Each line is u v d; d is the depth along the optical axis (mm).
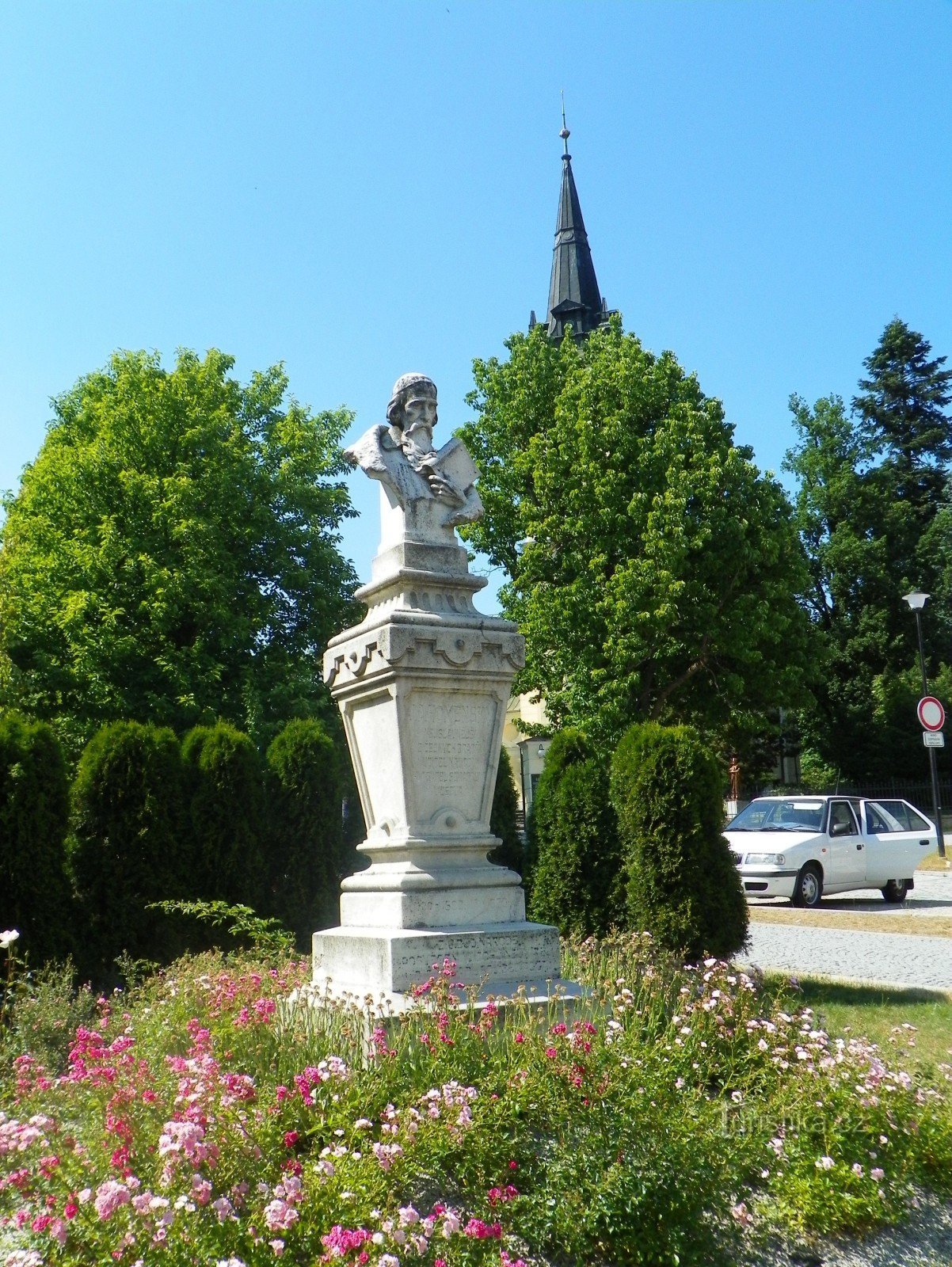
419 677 7434
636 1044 5797
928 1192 5355
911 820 20906
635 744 10406
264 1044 5750
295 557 31156
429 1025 5676
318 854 11531
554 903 10766
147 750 10578
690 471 29594
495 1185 4594
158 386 29047
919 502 48312
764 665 31188
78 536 28234
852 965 12141
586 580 29672
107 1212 3668
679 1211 4598
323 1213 4066
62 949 9641
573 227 58125
